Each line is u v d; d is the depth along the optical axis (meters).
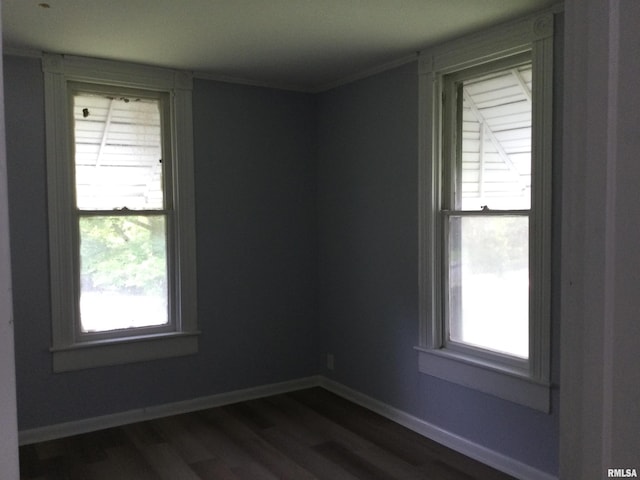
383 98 3.55
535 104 2.62
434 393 3.27
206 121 3.75
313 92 4.20
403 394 3.50
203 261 3.78
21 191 3.18
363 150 3.75
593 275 0.68
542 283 2.64
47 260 3.27
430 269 3.23
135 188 3.57
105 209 3.47
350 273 3.93
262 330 4.05
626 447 0.65
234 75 3.78
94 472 2.88
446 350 3.21
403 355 3.48
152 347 3.61
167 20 2.69
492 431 2.92
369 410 3.76
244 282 3.96
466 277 3.11
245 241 3.95
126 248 3.55
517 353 2.85
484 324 3.02
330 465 2.95
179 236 3.67
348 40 3.03
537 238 2.65
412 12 2.61
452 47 3.03
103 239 3.48
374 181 3.66
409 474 2.84
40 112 3.21
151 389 3.63
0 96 0.52
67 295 3.32
